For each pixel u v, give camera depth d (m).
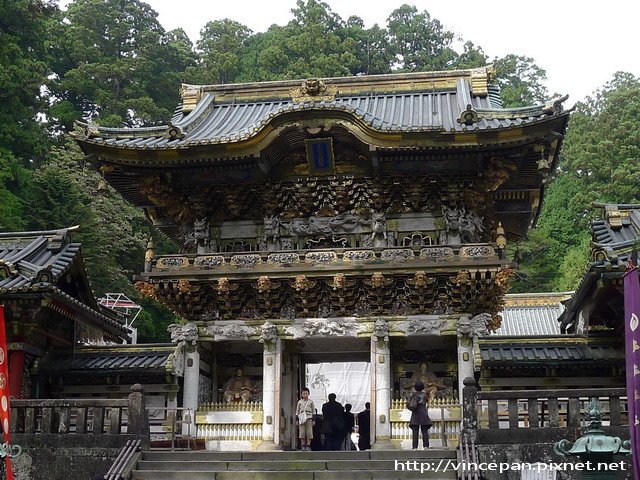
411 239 27.81
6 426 18.55
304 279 25.83
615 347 26.92
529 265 72.62
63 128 71.12
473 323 26.09
